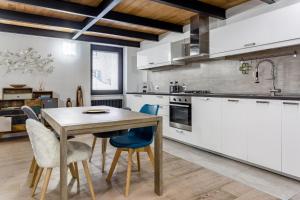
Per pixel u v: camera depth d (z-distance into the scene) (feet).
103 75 19.61
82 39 16.66
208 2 10.93
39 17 12.25
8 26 13.84
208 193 6.62
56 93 16.38
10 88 14.05
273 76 9.98
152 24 13.48
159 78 17.70
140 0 10.67
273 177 7.75
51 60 16.11
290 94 9.25
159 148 6.57
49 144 5.62
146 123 6.46
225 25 10.91
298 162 7.11
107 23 14.20
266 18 8.79
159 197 6.43
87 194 6.62
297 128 7.07
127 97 17.81
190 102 11.47
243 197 6.34
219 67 12.60
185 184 7.25
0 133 13.38
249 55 10.88
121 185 7.25
